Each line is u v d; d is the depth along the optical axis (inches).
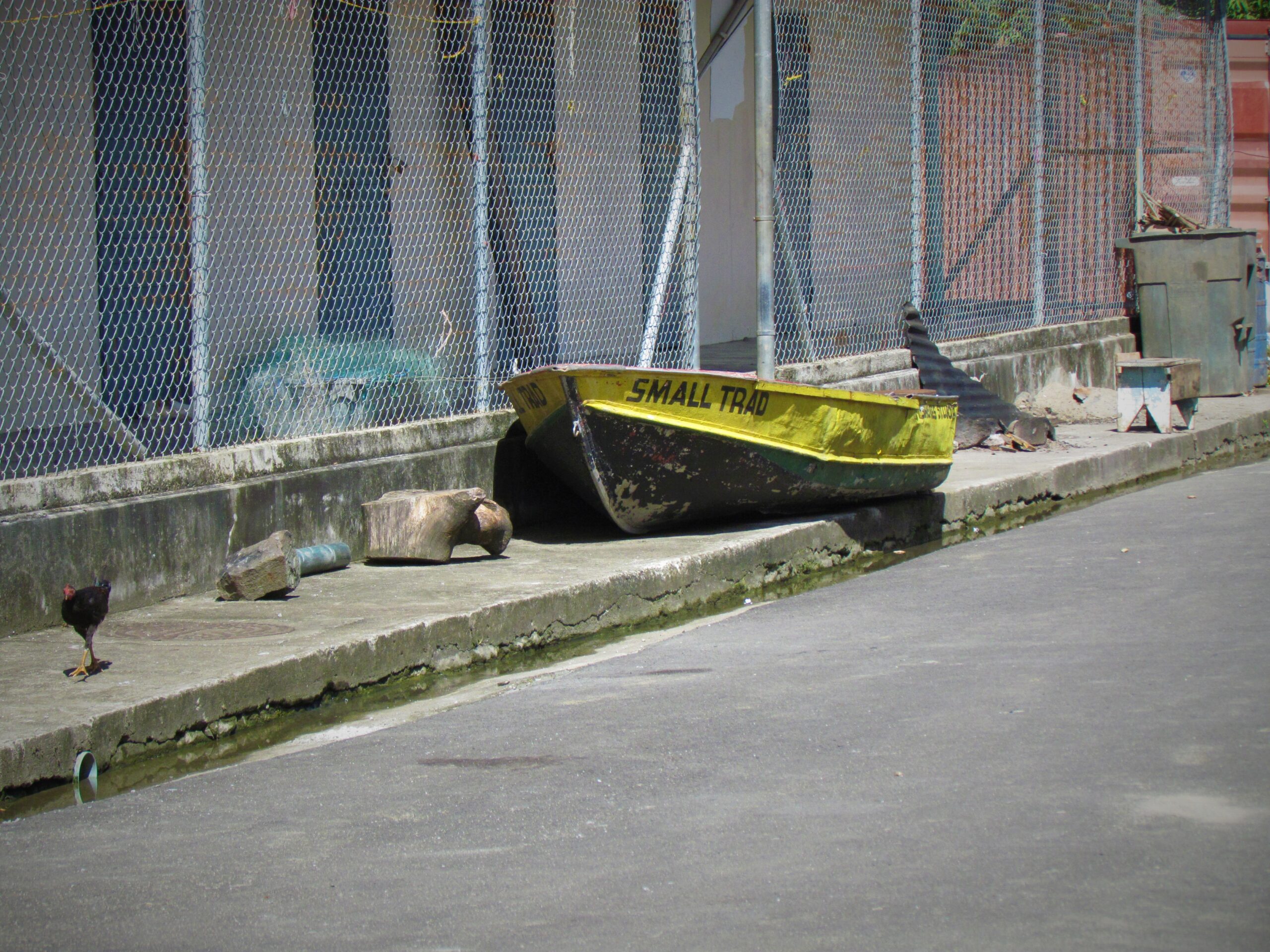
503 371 834.8
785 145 1072.8
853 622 592.1
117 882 341.4
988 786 366.0
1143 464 1005.8
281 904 321.4
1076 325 1252.5
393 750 442.6
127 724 452.4
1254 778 358.0
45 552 564.7
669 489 725.3
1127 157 1349.7
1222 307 1248.8
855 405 751.7
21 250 641.6
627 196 933.2
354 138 775.7
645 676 521.0
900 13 1071.0
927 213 1116.5
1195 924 280.8
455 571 661.9
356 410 736.3
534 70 868.0
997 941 278.7
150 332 675.4
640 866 330.3
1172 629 527.8
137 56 682.8
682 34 851.4
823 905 300.8
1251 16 2023.9
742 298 1328.7
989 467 935.7
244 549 618.2
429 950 291.0
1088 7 1282.0
